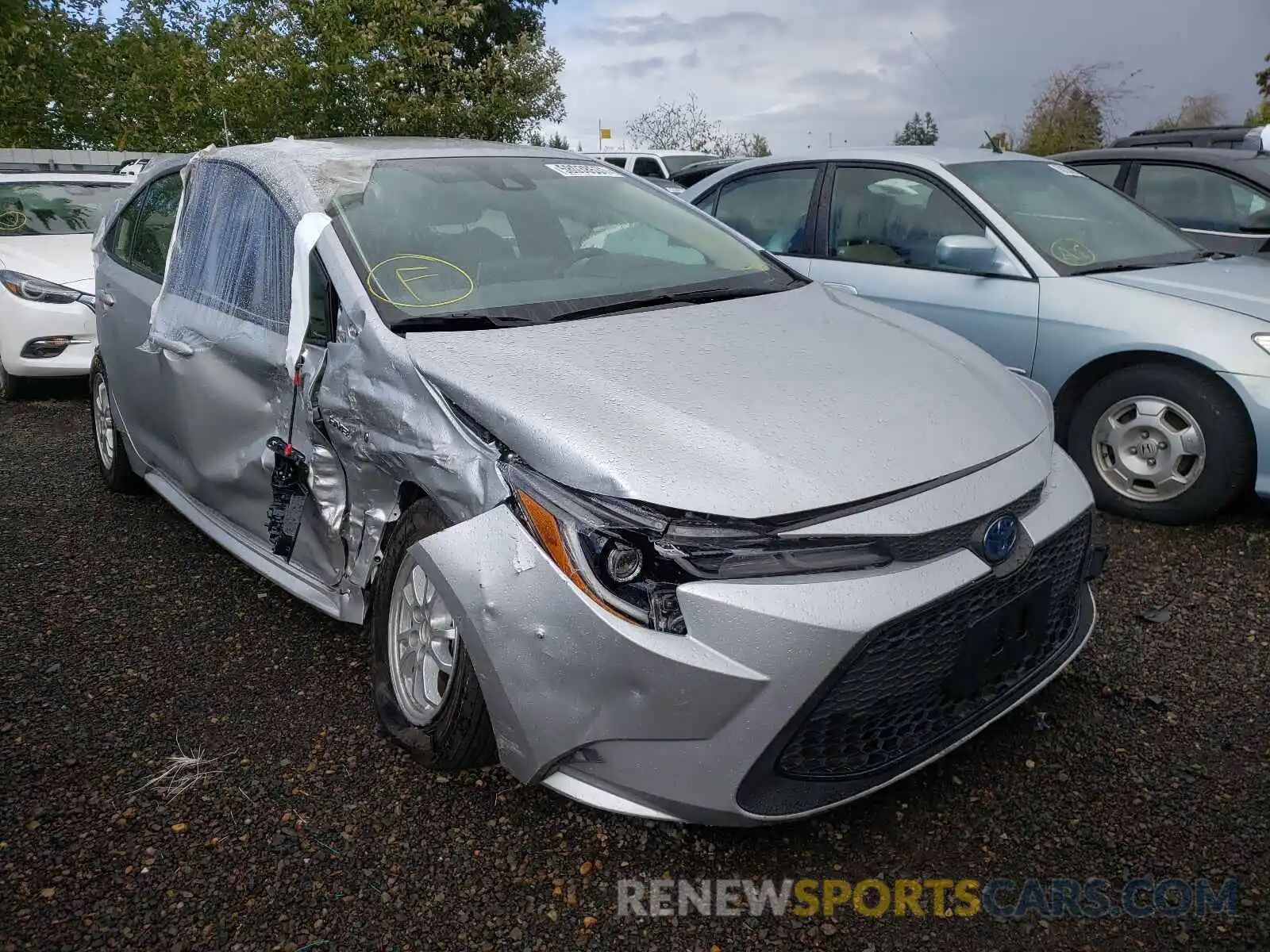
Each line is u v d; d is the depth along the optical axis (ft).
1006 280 15.72
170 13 48.57
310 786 9.02
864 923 7.44
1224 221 21.63
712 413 8.06
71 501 16.62
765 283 11.69
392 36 43.65
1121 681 10.49
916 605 7.38
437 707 8.94
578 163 13.25
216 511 12.79
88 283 23.80
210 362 11.66
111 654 11.42
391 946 7.27
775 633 7.07
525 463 7.82
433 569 8.05
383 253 10.16
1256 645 11.15
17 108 46.42
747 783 7.26
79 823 8.57
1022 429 9.01
